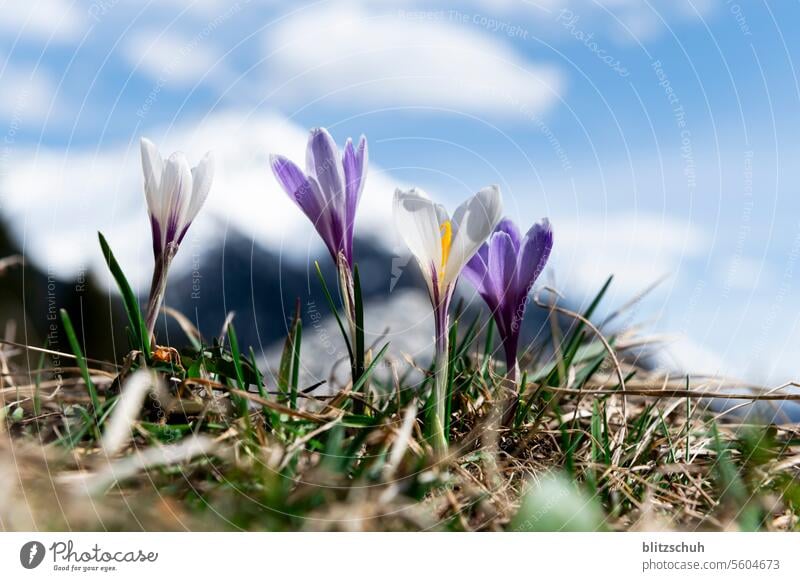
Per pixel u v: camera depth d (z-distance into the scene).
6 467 0.29
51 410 0.37
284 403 0.36
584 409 0.40
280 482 0.29
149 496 0.29
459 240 0.31
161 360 0.34
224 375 0.36
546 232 0.34
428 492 0.31
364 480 0.30
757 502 0.33
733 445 0.38
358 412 0.35
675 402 0.40
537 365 0.47
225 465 0.30
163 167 0.34
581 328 0.42
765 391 0.42
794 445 0.38
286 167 0.33
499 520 0.31
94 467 0.30
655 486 0.33
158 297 0.34
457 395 0.38
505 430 0.35
